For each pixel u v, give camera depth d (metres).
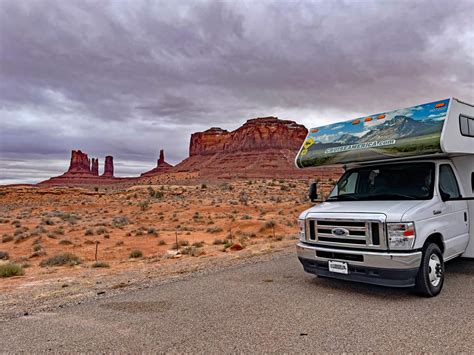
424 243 5.43
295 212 34.34
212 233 21.59
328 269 5.79
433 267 5.56
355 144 6.59
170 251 14.41
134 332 4.44
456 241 6.12
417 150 5.66
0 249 17.61
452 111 5.73
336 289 6.13
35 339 4.34
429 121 5.73
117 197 72.06
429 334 4.03
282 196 60.50
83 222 31.77
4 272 9.93
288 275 7.37
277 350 3.76
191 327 4.53
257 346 3.88
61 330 4.63
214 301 5.66
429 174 5.98
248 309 5.17
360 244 5.39
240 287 6.50
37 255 15.12
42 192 77.44
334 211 5.89
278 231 21.08
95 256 14.09
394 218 5.12
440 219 5.73
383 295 5.66
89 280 8.30
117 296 6.28
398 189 6.15
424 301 5.26
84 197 76.75
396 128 6.12
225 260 9.83
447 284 6.18
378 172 6.60
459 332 4.05
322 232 5.88
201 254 12.41
